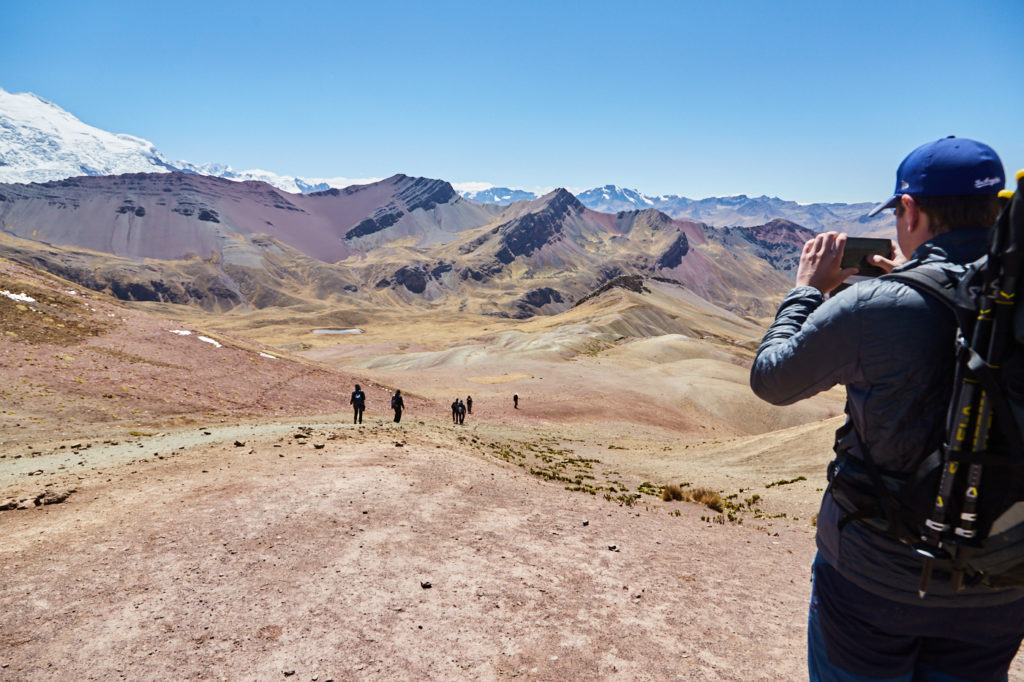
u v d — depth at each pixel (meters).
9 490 12.04
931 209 1.96
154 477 13.18
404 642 5.97
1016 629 1.95
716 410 96.62
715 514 17.92
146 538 8.57
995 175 1.86
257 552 8.13
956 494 1.70
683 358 152.25
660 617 7.12
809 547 13.70
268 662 5.48
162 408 37.25
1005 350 1.59
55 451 21.25
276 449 17.95
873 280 1.96
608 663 5.79
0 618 6.07
